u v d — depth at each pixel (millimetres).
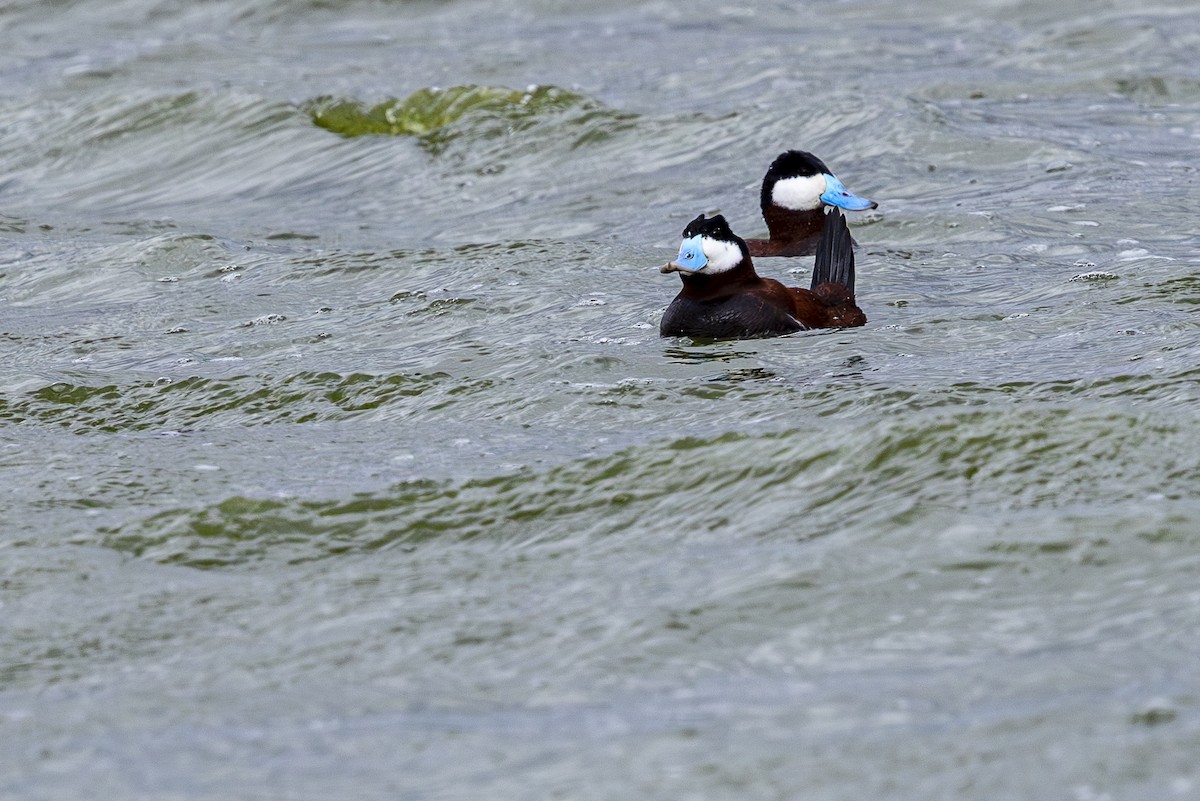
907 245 38281
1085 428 21109
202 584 19531
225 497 22203
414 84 64375
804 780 13688
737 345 28516
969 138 49094
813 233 37719
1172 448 20531
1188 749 13648
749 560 18828
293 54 72312
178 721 15844
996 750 13891
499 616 17906
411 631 17688
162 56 71000
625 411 25469
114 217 49188
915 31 71688
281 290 36875
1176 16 71000
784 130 51781
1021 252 36812
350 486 22469
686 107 57219
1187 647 15648
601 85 62625
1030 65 61969
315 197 50219
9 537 21172
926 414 22031
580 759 14305
